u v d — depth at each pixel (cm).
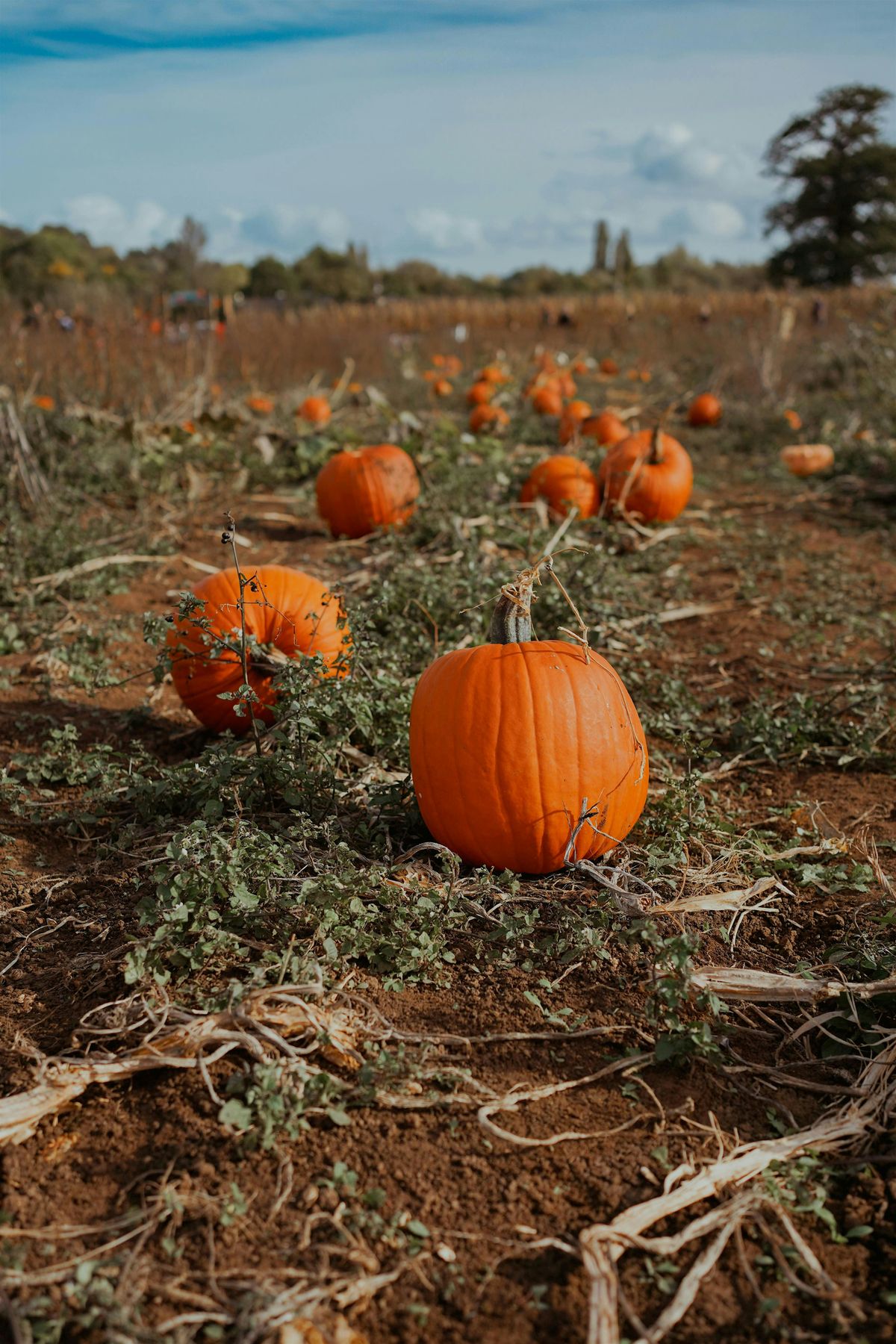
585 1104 259
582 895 338
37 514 842
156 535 852
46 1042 279
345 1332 196
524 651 354
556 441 1252
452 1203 228
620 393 1919
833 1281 212
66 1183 235
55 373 1168
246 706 453
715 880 352
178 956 301
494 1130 244
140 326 1420
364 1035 274
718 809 421
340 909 314
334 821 375
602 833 349
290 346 1848
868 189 6303
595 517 862
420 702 359
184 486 1020
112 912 340
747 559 830
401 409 1592
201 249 3469
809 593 742
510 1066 271
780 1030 291
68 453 966
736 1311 205
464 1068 267
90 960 312
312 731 402
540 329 3023
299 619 457
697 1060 275
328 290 6100
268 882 325
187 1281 207
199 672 452
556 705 341
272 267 6034
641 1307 205
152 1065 261
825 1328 202
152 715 516
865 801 432
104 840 393
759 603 719
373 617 579
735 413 1573
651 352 2373
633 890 345
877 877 363
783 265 6462
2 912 341
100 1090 263
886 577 802
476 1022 286
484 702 342
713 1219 222
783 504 1069
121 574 743
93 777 425
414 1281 210
